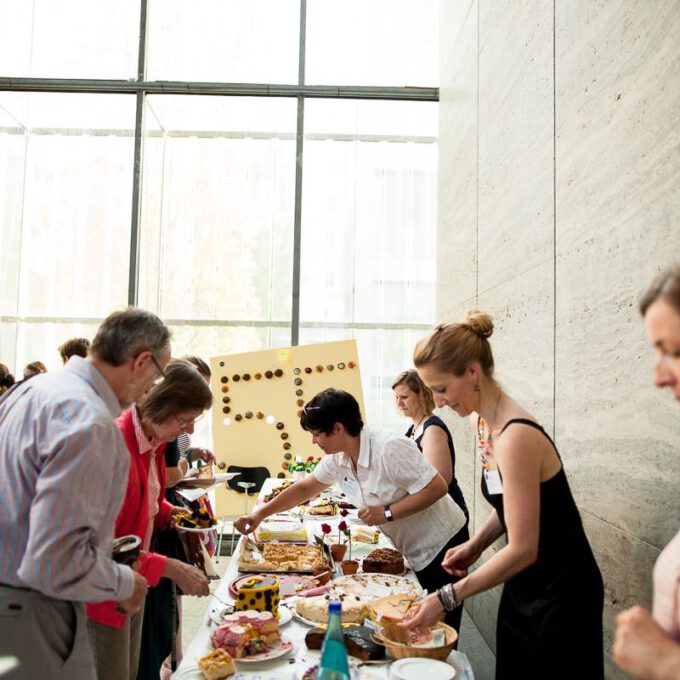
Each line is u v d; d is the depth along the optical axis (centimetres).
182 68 541
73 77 535
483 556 368
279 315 539
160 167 536
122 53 539
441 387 160
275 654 153
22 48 533
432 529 239
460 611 247
